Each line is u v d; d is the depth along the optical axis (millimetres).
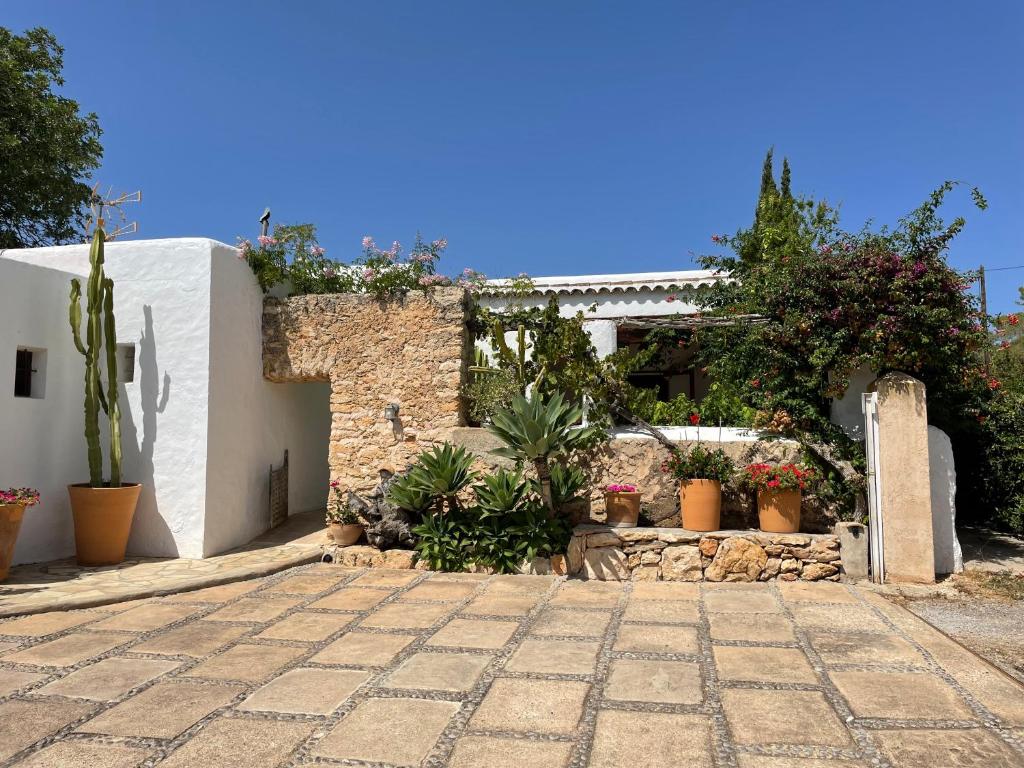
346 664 4691
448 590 6781
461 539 7793
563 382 8680
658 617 5816
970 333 7301
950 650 4898
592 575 7363
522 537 7574
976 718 3758
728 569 7141
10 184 13164
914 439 6926
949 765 3248
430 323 8945
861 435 7750
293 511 10445
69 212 14719
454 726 3711
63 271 8094
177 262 8297
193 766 3299
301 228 9461
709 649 4965
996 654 4922
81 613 5996
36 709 3975
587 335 8742
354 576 7387
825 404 7965
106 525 7535
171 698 4121
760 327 7984
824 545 7082
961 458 9109
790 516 7426
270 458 9648
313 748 3469
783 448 7820
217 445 8266
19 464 7457
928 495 6871
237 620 5797
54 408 7902
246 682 4375
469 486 8625
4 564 6750
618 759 3338
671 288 11320
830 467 7664
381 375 9031
